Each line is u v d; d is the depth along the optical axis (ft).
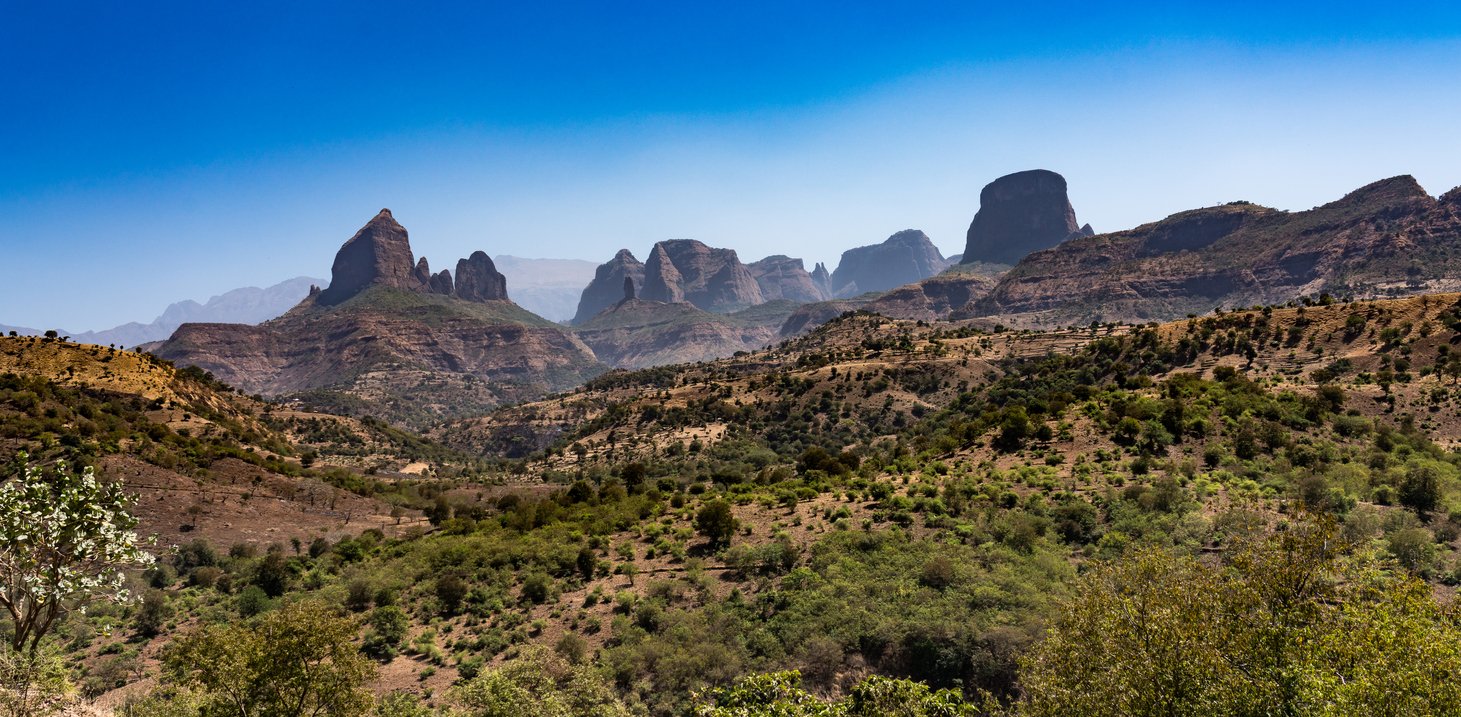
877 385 539.70
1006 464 201.98
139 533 231.71
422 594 161.17
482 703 88.17
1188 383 246.06
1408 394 246.27
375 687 115.34
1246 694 48.19
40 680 52.80
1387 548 114.42
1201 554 120.67
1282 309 428.56
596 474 432.25
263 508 293.43
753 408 543.39
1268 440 185.37
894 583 127.13
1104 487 165.48
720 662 110.42
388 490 400.88
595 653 121.08
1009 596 114.01
